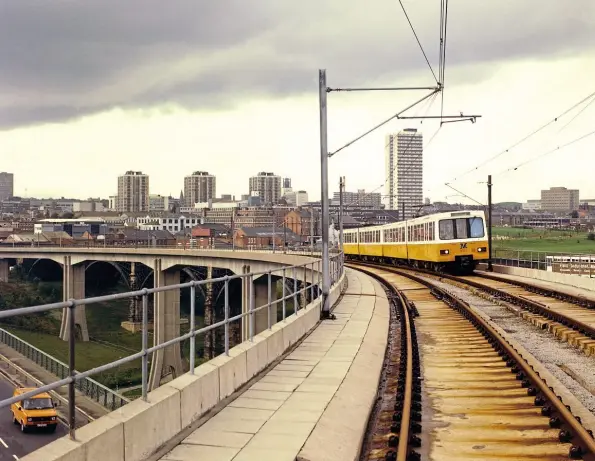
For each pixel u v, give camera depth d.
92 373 6.53
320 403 10.02
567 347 16.89
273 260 69.44
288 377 11.95
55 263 137.75
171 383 8.81
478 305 27.12
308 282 46.34
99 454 6.36
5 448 5.55
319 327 19.02
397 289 33.00
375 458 8.34
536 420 9.59
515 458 8.01
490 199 51.12
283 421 9.04
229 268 86.69
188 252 96.69
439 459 8.09
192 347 9.36
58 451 5.86
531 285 33.06
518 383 12.09
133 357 7.51
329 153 22.22
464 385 12.15
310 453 7.78
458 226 45.22
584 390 12.17
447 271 48.44
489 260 51.31
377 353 15.09
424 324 21.41
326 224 20.95
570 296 27.09
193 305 9.47
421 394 11.56
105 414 7.01
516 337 18.59
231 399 10.23
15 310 5.34
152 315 99.44
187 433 8.42
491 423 9.57
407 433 8.57
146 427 7.42
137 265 116.50
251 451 7.74
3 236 187.00
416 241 50.53
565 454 8.08
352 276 43.75
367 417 9.96
